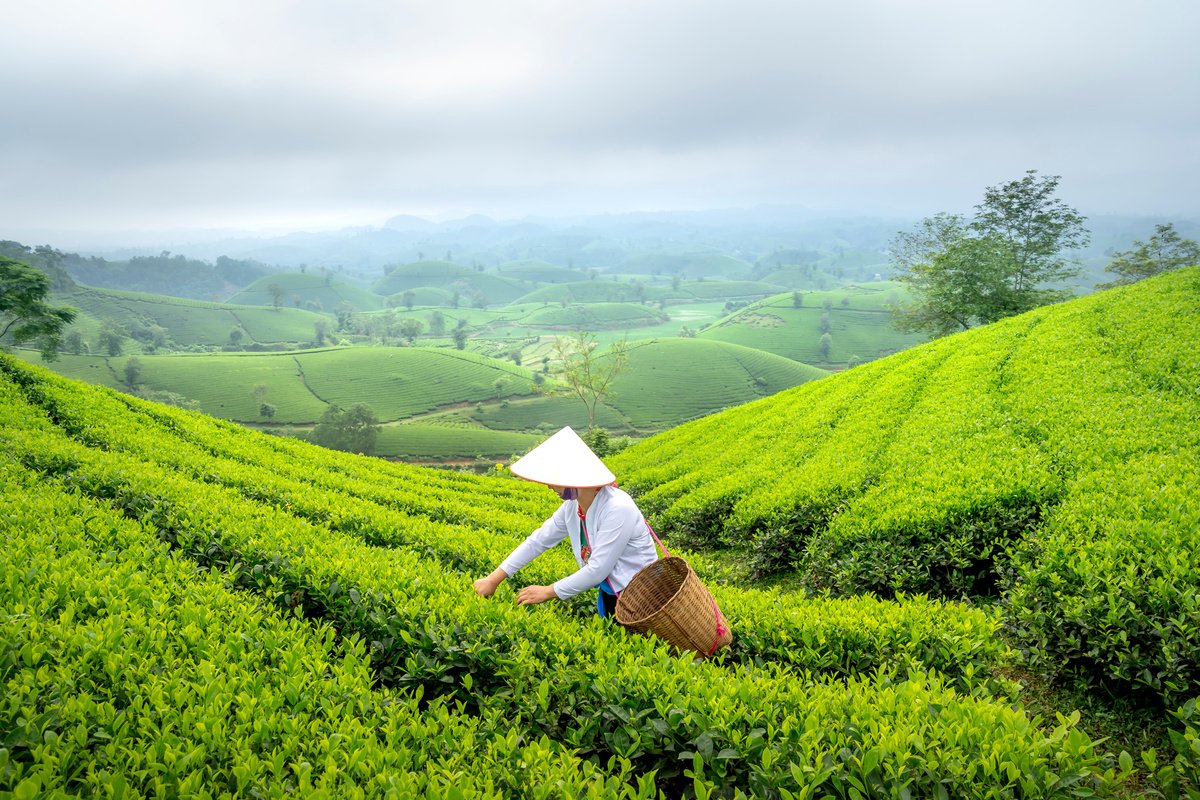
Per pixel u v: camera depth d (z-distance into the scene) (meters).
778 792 3.96
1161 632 6.00
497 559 9.86
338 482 18.45
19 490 10.10
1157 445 10.82
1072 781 3.78
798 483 14.90
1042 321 26.98
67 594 5.98
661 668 5.31
